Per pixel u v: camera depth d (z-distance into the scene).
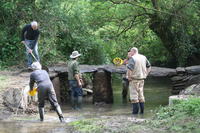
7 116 11.03
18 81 13.33
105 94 15.96
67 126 9.20
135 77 11.69
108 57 22.80
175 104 9.59
